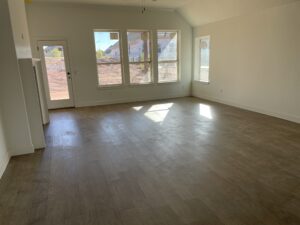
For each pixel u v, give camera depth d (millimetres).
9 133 3467
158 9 7191
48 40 6352
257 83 5609
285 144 3688
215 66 6992
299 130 4320
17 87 3395
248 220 2041
